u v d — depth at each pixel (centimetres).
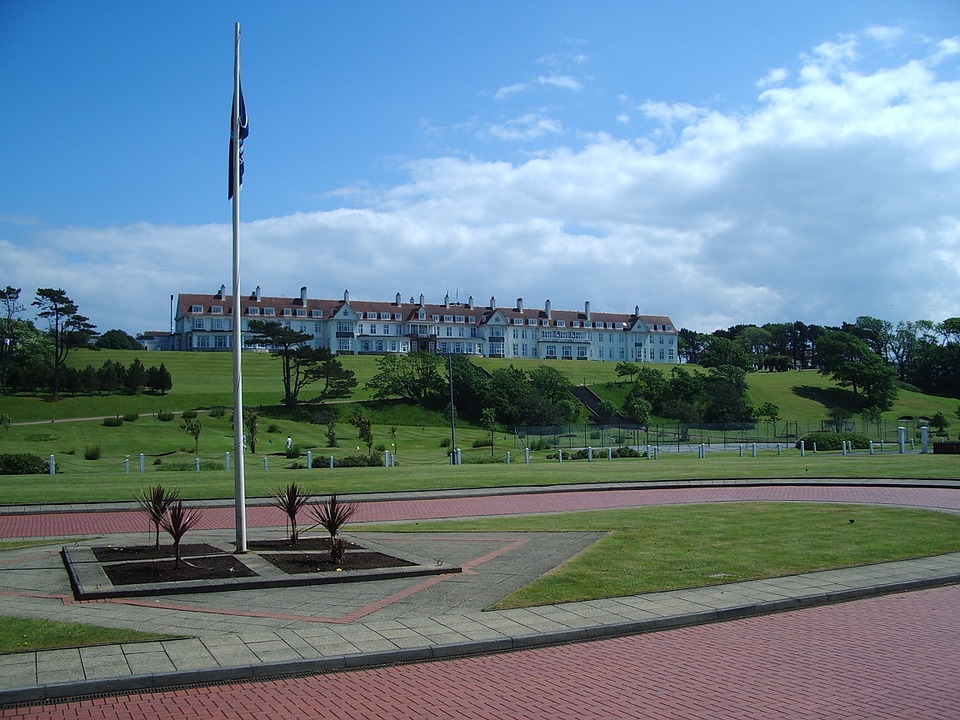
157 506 1520
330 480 3253
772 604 1168
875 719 739
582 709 768
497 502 2639
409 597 1214
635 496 2809
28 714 752
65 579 1348
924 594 1276
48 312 8400
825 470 3612
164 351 12675
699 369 13875
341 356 13075
